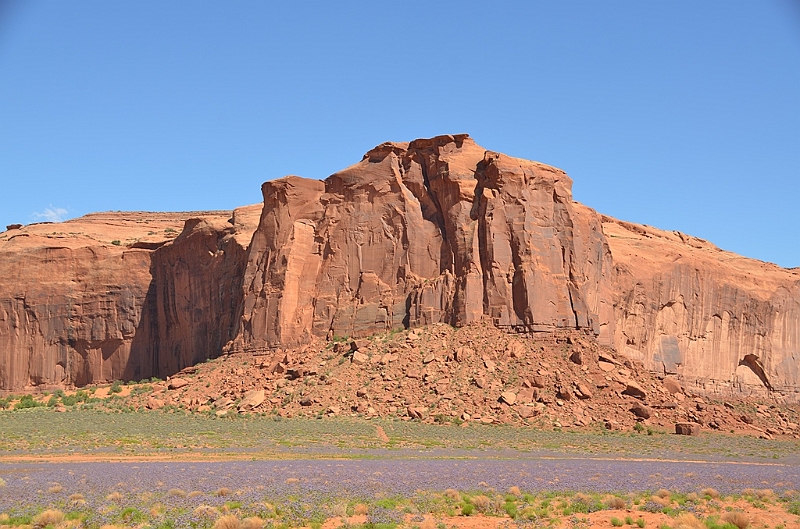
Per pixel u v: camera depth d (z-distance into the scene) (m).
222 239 98.06
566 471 44.06
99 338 103.44
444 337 74.38
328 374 72.44
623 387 71.75
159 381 91.88
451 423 65.44
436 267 79.69
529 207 78.25
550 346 74.12
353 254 81.56
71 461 49.25
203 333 96.62
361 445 57.69
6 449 55.31
